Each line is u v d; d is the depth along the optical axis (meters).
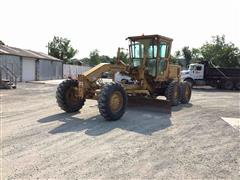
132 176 4.12
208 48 47.53
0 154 4.93
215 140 6.18
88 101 12.04
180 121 8.27
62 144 5.58
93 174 4.16
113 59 10.33
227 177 4.17
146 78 10.81
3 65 24.69
